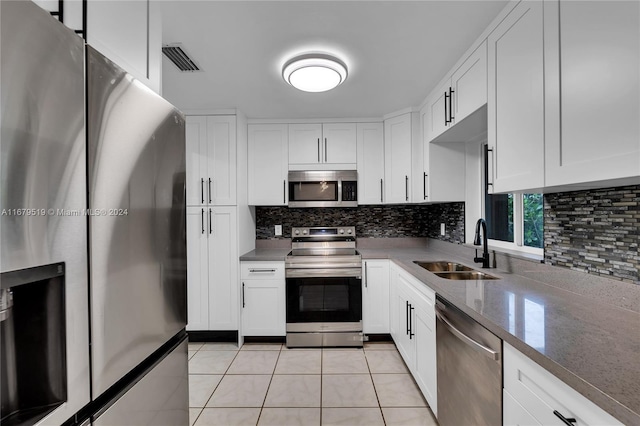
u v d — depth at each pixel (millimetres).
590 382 684
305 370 2334
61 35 643
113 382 787
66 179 652
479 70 1655
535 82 1216
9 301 603
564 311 1162
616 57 882
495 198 2424
